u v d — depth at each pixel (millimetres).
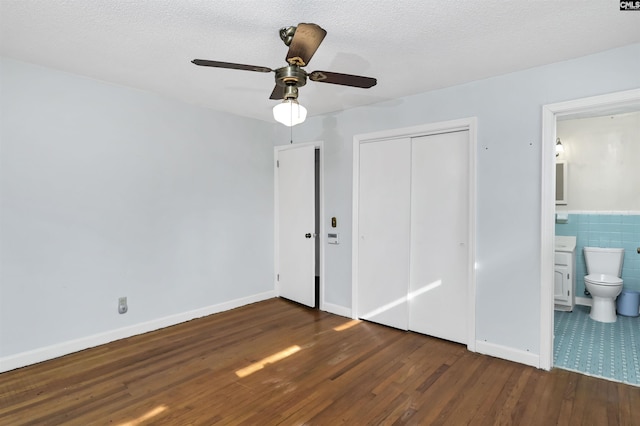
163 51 2434
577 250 4316
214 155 3986
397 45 2285
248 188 4367
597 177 4168
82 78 2979
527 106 2691
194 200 3807
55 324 2873
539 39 2201
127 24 2059
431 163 3309
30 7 1874
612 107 2408
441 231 3256
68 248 2939
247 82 3070
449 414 2111
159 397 2297
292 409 2168
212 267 3990
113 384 2455
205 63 1851
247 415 2107
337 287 4004
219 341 3213
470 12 1885
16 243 2678
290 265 4539
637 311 3867
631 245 4008
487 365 2725
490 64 2598
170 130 3584
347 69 2695
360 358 2863
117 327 3234
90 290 3066
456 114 3055
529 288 2707
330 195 4035
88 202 3043
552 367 2674
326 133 4059
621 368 2660
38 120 2764
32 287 2756
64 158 2902
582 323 3664
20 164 2688
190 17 1963
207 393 2344
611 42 2238
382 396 2307
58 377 2545
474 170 2945
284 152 4570
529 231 2701
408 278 3457
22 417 2076
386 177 3592
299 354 2939
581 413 2105
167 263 3590
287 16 1939
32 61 2656
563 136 4348
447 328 3227
